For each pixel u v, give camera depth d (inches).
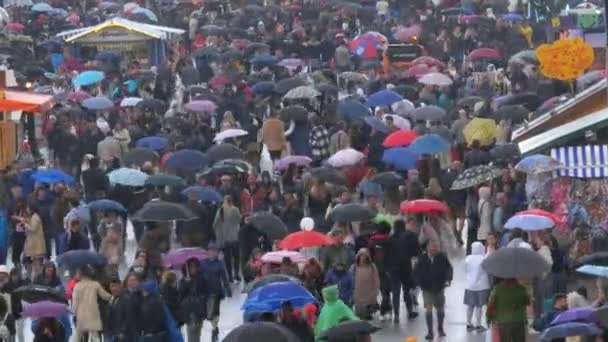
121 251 3582.7
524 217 3149.6
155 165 4202.8
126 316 2792.8
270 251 3373.5
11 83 5354.3
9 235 3678.6
